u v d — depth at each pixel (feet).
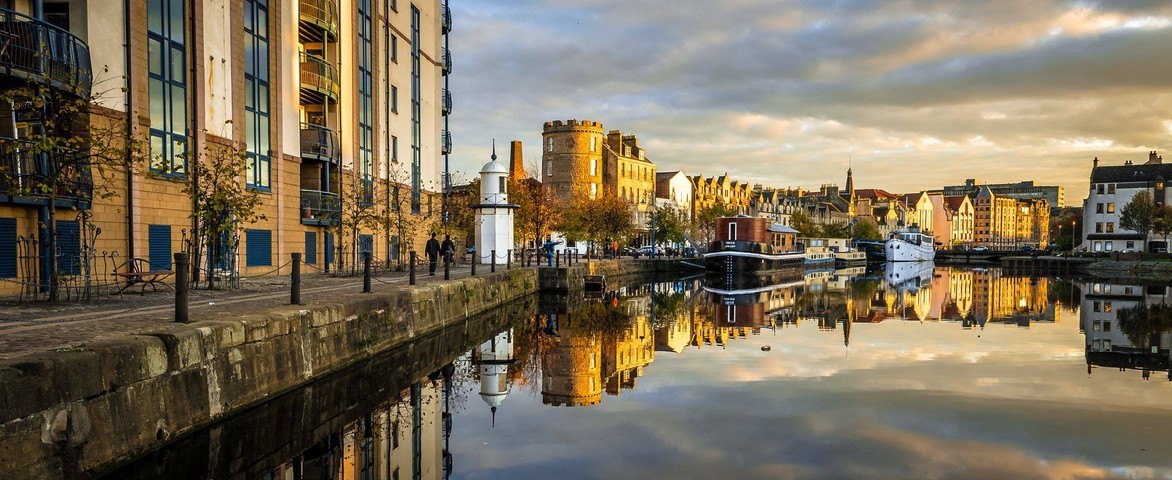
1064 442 31.53
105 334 28.09
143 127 56.54
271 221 75.77
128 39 54.85
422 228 120.78
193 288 54.80
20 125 40.55
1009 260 276.21
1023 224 595.06
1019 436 32.42
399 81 112.68
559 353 57.93
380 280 69.92
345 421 35.58
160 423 26.84
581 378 47.44
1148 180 272.10
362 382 44.52
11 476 20.48
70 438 22.68
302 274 79.92
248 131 72.02
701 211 278.87
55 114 41.42
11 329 29.81
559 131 244.22
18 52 44.52
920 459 29.17
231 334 31.50
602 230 189.67
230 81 68.13
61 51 46.42
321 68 84.58
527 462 29.12
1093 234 280.31
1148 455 29.60
